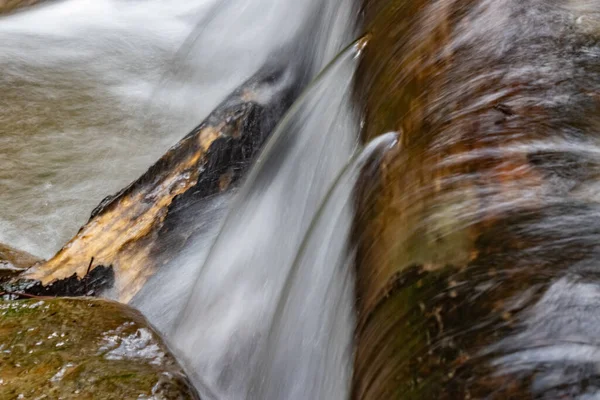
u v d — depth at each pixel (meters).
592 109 2.67
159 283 4.69
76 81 8.75
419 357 1.92
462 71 3.10
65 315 3.63
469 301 1.94
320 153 4.12
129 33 9.81
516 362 1.70
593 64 2.91
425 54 3.42
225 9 8.78
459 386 1.75
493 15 3.33
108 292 4.73
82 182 7.04
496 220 2.20
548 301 1.81
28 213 6.61
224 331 3.86
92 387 2.98
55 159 7.27
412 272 2.21
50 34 9.70
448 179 2.50
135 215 5.08
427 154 2.71
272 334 3.34
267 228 4.27
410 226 2.42
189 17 10.43
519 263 1.99
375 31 4.27
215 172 5.27
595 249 1.97
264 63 7.42
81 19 10.17
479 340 1.82
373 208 2.76
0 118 7.71
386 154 3.01
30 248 6.27
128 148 7.62
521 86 2.84
